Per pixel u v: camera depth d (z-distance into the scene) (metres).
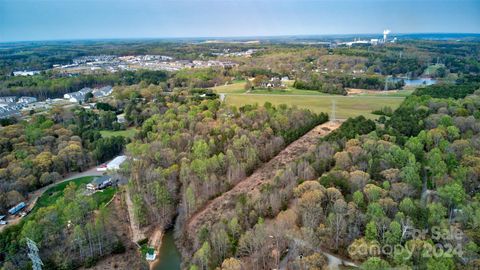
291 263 75.31
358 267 73.31
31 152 153.75
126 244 104.06
